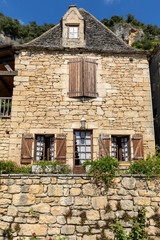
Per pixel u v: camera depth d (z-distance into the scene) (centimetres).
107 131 856
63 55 923
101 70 914
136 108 883
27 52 921
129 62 929
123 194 547
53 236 514
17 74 900
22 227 520
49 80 897
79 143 862
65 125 857
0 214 530
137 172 577
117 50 917
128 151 860
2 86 1158
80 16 973
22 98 877
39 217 526
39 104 874
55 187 546
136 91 900
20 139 840
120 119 871
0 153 838
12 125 852
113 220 527
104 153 824
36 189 545
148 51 924
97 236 513
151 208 541
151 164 580
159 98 1055
